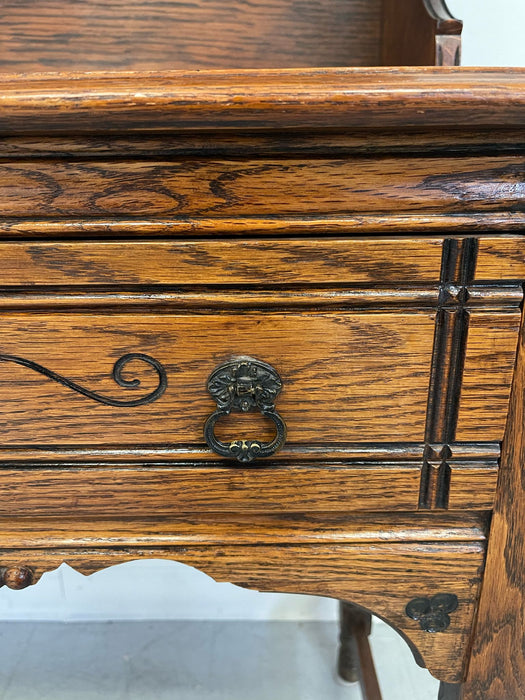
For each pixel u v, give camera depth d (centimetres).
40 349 42
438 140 39
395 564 49
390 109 35
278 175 40
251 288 42
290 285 42
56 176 40
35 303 41
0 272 41
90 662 95
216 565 48
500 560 48
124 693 90
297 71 41
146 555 48
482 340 43
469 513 48
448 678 52
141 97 34
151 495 46
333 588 49
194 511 47
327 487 46
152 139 39
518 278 41
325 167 40
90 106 34
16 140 38
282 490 46
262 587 49
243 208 40
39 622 103
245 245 41
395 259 41
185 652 98
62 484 46
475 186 40
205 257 41
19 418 44
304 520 48
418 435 45
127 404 44
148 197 40
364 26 68
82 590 103
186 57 67
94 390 44
